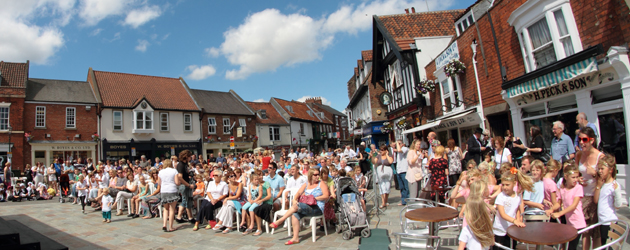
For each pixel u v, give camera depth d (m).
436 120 13.57
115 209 11.13
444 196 6.71
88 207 11.75
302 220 7.23
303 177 8.20
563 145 5.92
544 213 4.52
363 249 5.29
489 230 3.31
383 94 18.78
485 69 10.34
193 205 9.20
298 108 48.28
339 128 59.41
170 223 7.62
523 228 3.53
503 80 9.45
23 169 20.89
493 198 4.88
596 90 6.87
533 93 8.39
